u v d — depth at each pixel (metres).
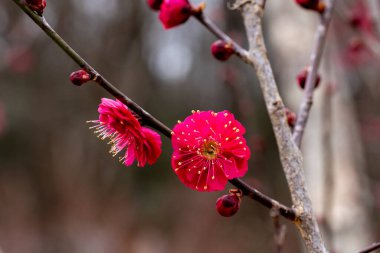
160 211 13.70
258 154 4.60
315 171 4.07
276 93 2.05
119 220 13.59
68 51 1.74
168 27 2.41
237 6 2.24
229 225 11.65
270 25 5.02
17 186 14.37
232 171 1.81
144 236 13.38
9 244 13.24
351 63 5.97
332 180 3.48
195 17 2.36
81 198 13.82
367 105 7.25
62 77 12.27
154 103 12.73
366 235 3.93
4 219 13.89
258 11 2.20
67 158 13.74
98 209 13.77
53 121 13.16
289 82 4.64
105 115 1.95
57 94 12.56
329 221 3.37
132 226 13.59
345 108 4.34
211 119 1.88
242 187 1.81
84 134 13.14
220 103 9.46
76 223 13.69
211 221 12.75
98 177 13.80
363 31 4.41
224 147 1.83
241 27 5.31
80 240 13.22
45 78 12.49
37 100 12.99
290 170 1.93
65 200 13.95
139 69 11.16
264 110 9.20
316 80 2.42
